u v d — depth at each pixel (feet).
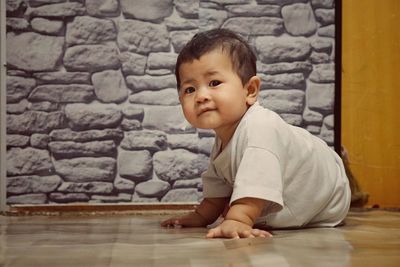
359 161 7.84
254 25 7.90
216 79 3.88
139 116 7.66
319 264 2.25
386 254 2.54
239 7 7.89
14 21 7.50
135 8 7.73
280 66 7.93
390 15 7.91
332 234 3.57
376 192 7.82
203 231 3.86
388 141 7.88
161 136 7.68
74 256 2.54
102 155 7.59
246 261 2.34
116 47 7.68
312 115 7.93
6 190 7.38
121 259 2.44
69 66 7.59
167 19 7.77
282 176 3.81
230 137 4.07
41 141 7.50
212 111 3.87
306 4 7.98
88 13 7.65
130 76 7.68
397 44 7.93
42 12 7.56
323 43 7.98
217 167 4.18
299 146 3.95
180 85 4.05
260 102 7.87
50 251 2.72
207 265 2.25
